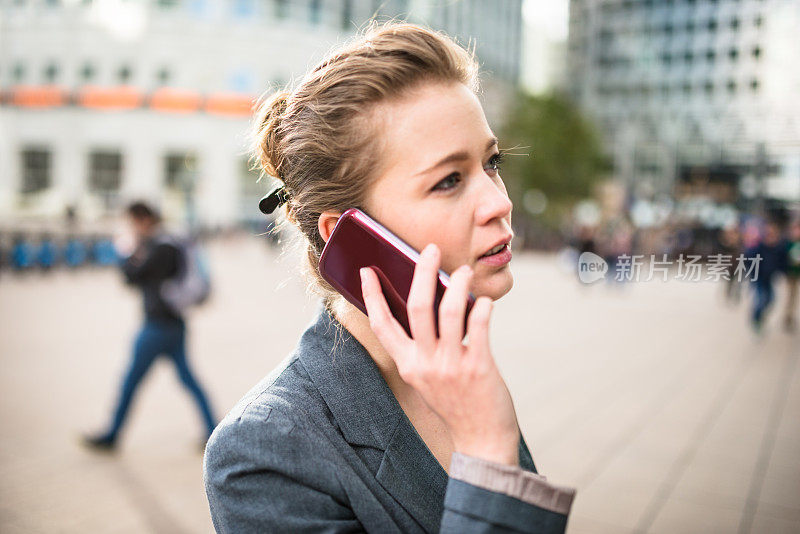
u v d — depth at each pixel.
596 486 3.53
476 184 0.74
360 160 0.73
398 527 0.76
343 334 0.83
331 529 0.71
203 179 33.16
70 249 16.59
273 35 32.25
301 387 0.79
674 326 9.68
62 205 23.48
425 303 0.65
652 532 3.01
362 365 0.81
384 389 0.81
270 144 0.86
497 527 0.63
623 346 7.88
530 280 17.72
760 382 5.96
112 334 8.20
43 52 34.06
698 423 4.66
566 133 30.03
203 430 4.12
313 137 0.76
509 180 29.48
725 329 9.45
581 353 7.35
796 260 8.59
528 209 32.41
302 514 0.71
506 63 34.72
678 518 3.15
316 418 0.77
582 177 30.44
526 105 31.05
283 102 0.86
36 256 15.64
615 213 12.94
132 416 4.68
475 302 0.66
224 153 33.19
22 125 34.75
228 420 0.77
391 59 0.72
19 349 7.16
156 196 32.97
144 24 32.56
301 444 0.73
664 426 4.58
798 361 7.00
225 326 8.80
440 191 0.73
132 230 4.03
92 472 3.66
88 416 4.73
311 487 0.72
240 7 32.50
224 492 0.73
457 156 0.72
